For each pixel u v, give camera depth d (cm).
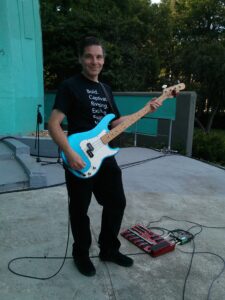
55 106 231
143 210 409
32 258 286
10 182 452
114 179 258
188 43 2044
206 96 1877
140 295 244
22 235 326
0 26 739
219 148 909
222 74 1745
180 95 816
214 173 612
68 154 227
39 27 888
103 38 1309
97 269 272
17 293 239
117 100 959
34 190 455
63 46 1277
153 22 1805
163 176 574
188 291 251
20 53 805
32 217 368
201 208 429
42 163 614
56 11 1491
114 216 264
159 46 1906
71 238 323
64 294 240
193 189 509
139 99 901
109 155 247
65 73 1359
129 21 1380
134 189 491
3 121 761
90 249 303
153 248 298
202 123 2134
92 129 241
